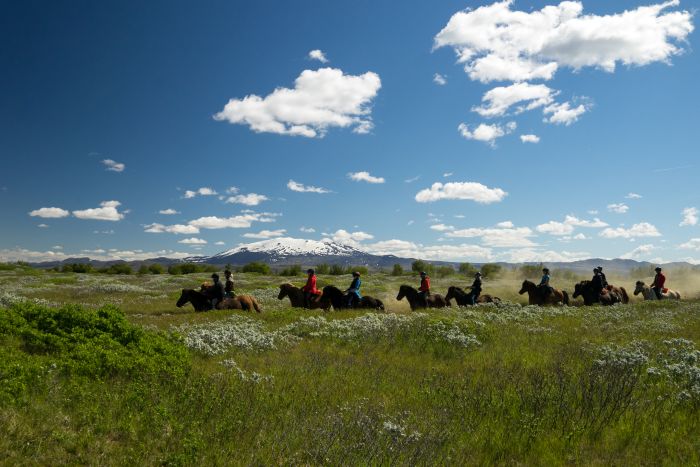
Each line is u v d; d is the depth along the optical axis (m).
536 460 7.05
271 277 65.25
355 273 25.81
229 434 7.38
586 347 14.61
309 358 12.99
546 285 30.41
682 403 9.08
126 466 6.34
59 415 7.36
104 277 59.41
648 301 28.83
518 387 10.13
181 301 24.05
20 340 10.58
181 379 9.78
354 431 7.66
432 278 71.31
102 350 10.15
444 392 9.85
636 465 6.84
